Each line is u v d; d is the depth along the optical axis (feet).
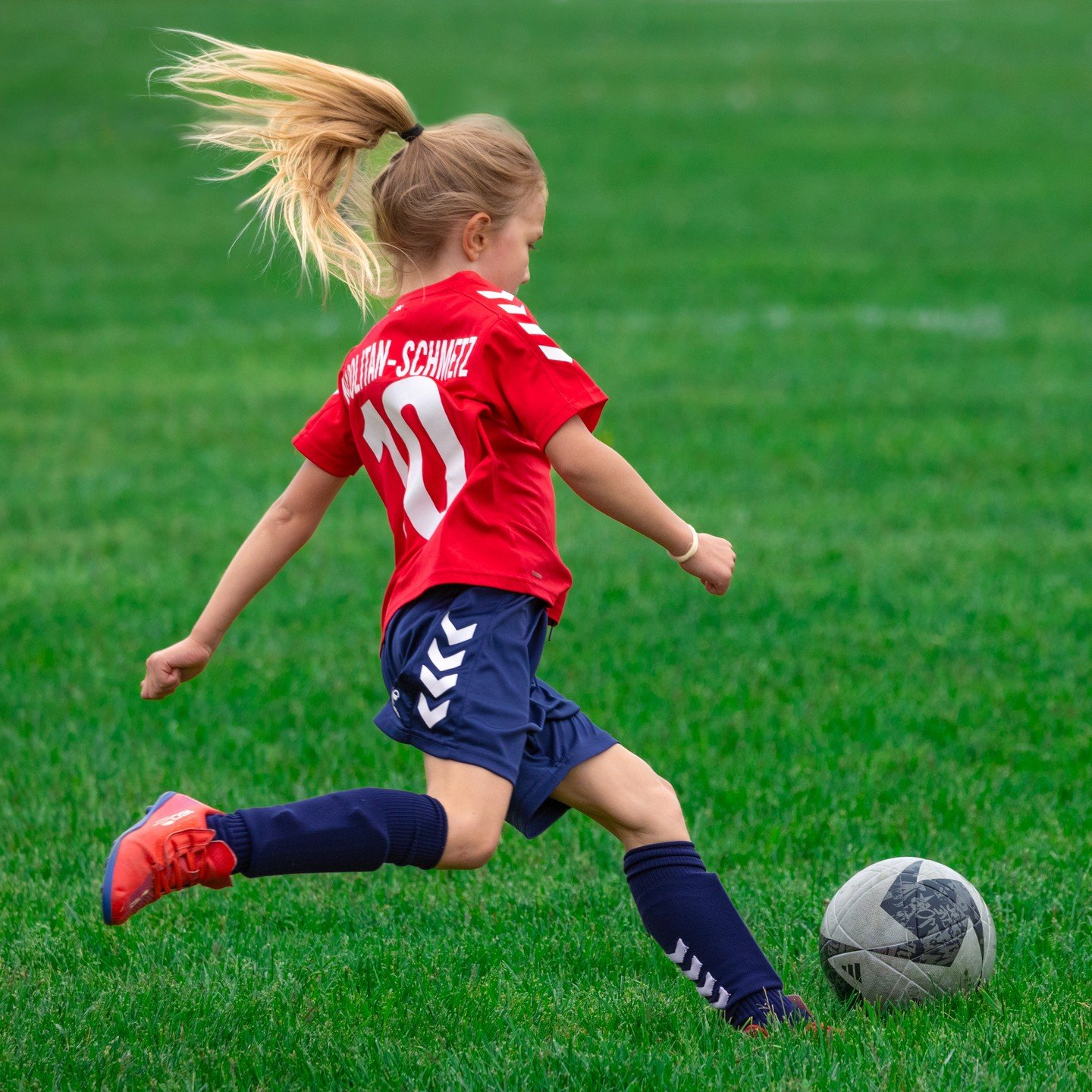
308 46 490.08
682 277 238.89
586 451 35.88
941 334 189.37
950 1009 39.88
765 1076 35.17
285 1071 36.78
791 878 50.83
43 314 214.28
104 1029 38.99
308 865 32.86
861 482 119.85
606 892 49.96
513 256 38.81
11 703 71.41
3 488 122.83
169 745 65.92
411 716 35.99
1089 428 137.08
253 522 111.86
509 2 590.55
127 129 389.19
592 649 78.84
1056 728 66.54
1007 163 346.95
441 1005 40.57
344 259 38.09
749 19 568.41
